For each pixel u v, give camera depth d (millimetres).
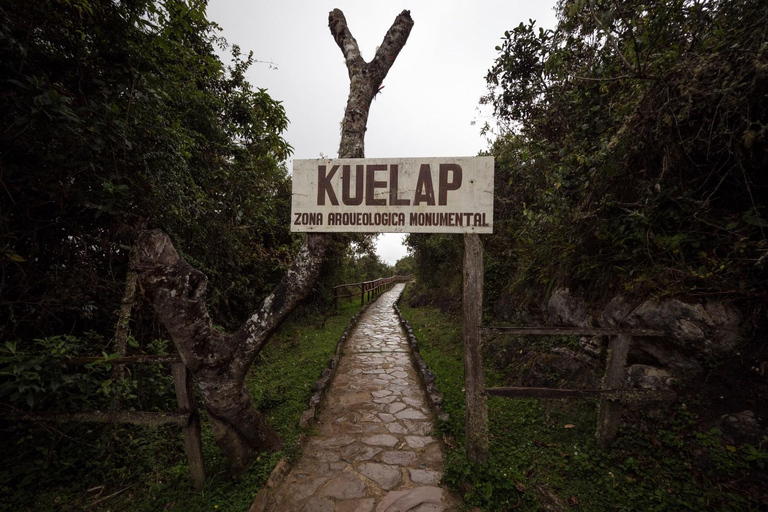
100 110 2293
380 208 2490
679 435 2332
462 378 4438
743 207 2568
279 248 6672
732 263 2387
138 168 2779
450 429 3105
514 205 5707
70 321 3008
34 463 2330
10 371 1934
